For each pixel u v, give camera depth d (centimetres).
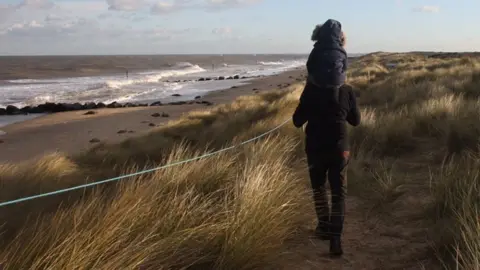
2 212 488
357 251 405
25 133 2120
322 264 381
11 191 626
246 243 359
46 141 1886
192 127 1573
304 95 426
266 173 505
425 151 743
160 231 374
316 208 438
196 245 363
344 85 423
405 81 1864
